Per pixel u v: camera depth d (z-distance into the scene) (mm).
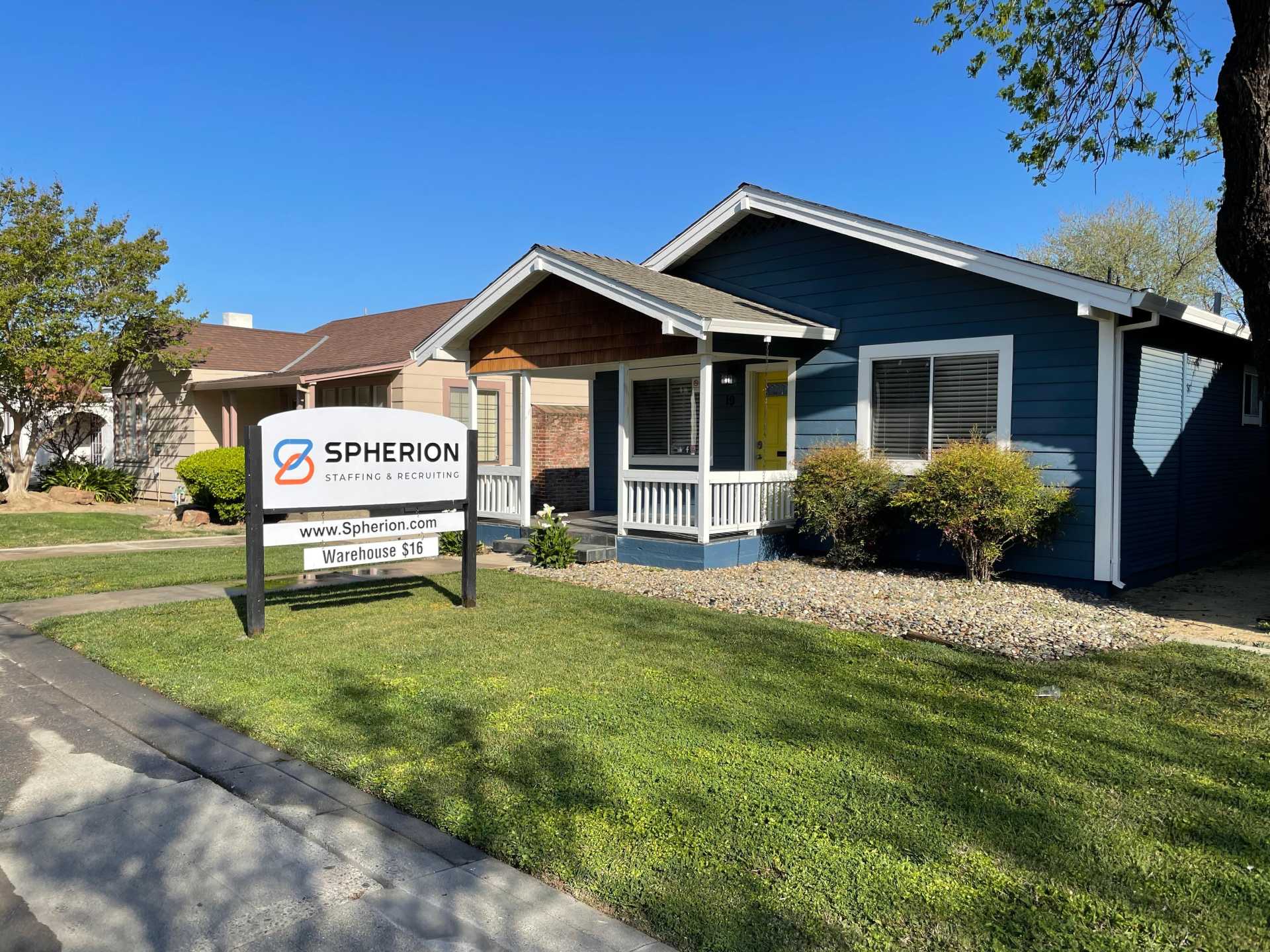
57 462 21000
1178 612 8172
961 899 3109
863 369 10766
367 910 3119
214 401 19500
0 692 5715
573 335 11508
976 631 7141
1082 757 4426
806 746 4559
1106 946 2838
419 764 4352
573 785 4070
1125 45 10430
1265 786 4090
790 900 3107
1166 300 8531
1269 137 7070
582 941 2914
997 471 8695
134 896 3238
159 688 5723
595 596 8828
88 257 18188
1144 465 9742
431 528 8031
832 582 9414
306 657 6375
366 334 21531
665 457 14094
